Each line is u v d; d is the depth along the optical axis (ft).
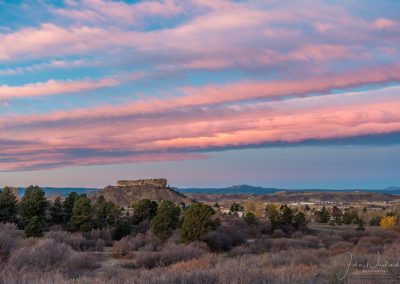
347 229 268.21
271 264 54.49
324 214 359.46
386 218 276.21
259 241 171.32
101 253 127.65
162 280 34.37
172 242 159.94
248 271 36.88
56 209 232.32
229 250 158.71
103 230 189.37
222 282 32.83
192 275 35.73
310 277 34.71
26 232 152.87
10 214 215.51
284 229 239.09
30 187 244.42
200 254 102.73
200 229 160.15
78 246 143.95
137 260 95.91
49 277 38.88
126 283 34.65
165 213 179.52
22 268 53.98
